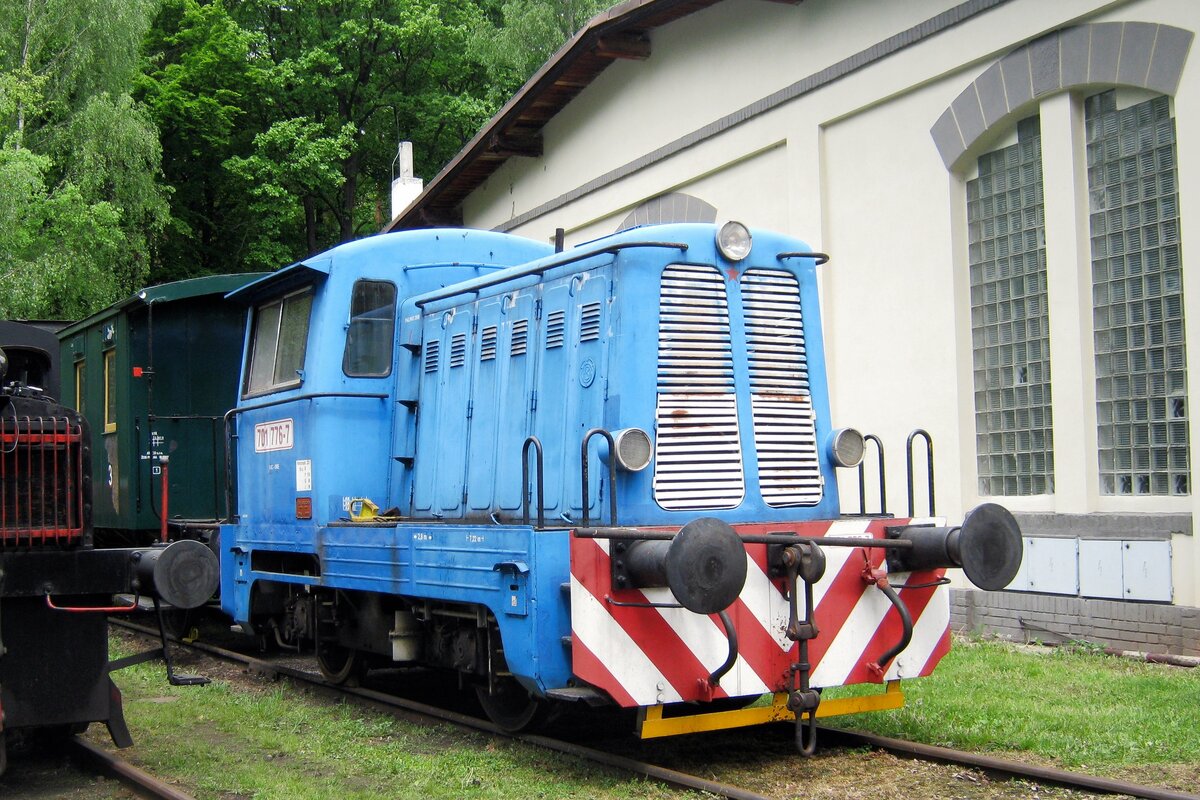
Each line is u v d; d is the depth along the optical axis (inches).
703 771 213.6
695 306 228.2
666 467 219.9
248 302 354.9
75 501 227.5
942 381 373.7
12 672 216.2
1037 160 350.9
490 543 223.1
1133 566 316.5
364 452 298.0
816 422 240.7
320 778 219.1
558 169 597.3
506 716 244.8
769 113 442.9
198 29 1128.8
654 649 204.5
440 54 1189.7
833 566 221.1
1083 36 328.8
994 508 216.8
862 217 405.4
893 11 387.9
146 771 225.3
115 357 459.8
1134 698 259.6
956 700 263.0
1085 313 335.6
